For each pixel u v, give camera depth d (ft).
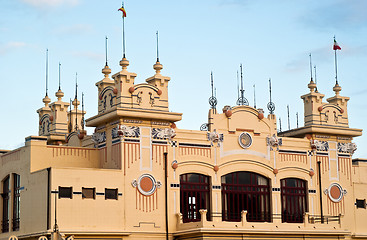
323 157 200.34
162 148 176.35
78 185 164.35
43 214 162.71
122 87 172.76
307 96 201.36
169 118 176.35
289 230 175.83
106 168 177.17
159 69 180.86
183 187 178.29
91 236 162.71
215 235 166.61
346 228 199.82
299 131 201.46
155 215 172.65
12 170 181.68
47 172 163.22
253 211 186.70
